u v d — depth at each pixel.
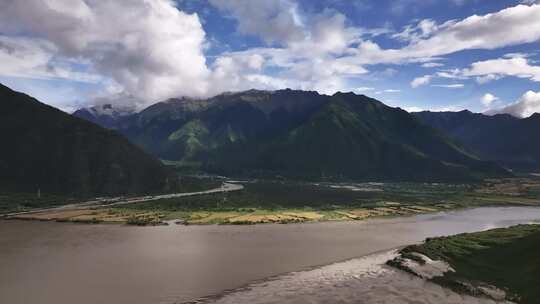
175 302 55.41
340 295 57.28
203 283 63.50
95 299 56.44
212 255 82.56
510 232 89.94
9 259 77.81
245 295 57.94
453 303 53.09
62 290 60.00
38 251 85.00
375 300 54.97
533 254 64.62
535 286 54.78
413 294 56.81
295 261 78.12
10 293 58.62
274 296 57.38
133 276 67.00
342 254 84.69
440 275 63.91
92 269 71.06
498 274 62.03
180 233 108.31
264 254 83.94
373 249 90.25
